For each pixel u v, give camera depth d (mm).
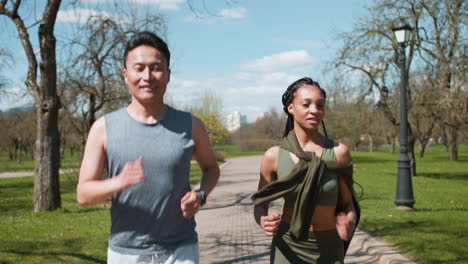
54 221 9609
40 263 5770
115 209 2094
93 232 8242
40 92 10906
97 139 2115
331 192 2557
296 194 2594
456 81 17078
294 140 2645
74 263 5805
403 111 10594
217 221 9719
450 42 17203
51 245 6969
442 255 5711
